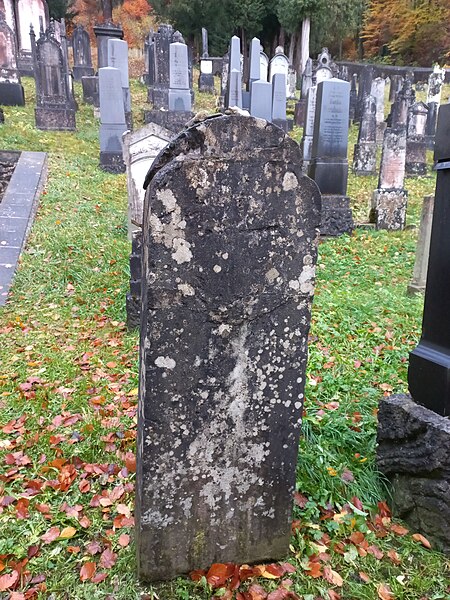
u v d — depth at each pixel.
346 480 2.75
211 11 32.47
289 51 34.81
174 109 14.88
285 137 1.92
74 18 33.81
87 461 3.08
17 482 2.87
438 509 2.38
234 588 2.19
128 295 5.24
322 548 2.40
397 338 4.86
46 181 9.96
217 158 1.87
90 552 2.36
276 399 2.15
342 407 3.51
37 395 3.85
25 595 2.14
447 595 2.18
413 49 33.28
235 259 1.96
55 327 5.38
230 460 2.15
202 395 2.04
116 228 8.23
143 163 6.09
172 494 2.11
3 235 7.34
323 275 6.84
